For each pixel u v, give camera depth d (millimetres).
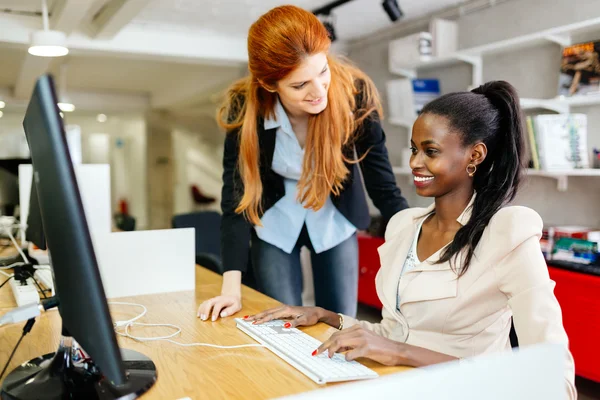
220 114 1794
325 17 3750
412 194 4410
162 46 4312
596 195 3113
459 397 589
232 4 3662
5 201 2645
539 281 1038
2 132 8703
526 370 624
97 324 758
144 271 1677
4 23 3783
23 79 5727
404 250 1320
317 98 1480
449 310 1155
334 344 1037
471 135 1158
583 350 2686
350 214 1830
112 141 10555
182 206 10359
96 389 901
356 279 1924
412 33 4223
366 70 4805
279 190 1812
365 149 1781
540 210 3455
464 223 1201
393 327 1307
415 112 3949
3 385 938
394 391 562
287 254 1839
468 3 3717
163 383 963
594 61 2875
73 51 4223
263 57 1436
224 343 1188
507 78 3545
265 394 915
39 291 1562
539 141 2965
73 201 732
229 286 1619
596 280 2609
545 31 2992
